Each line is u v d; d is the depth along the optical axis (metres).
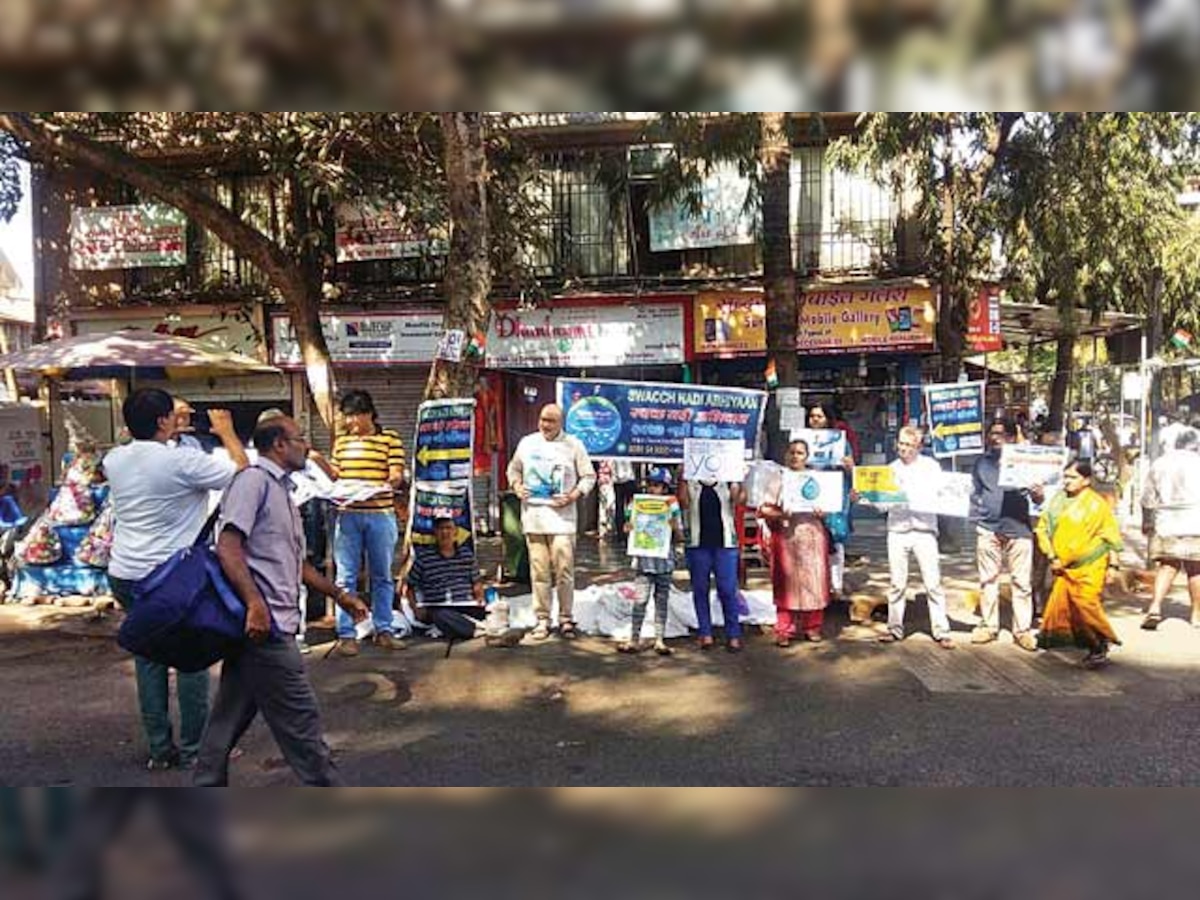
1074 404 20.55
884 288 13.15
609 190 13.59
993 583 7.50
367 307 13.95
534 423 14.41
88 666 7.00
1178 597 9.30
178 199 9.96
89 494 9.17
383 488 7.14
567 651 7.31
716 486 7.27
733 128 9.80
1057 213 11.12
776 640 7.41
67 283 14.73
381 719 5.77
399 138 11.21
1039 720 5.66
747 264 13.88
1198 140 10.95
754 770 4.91
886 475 7.46
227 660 4.01
